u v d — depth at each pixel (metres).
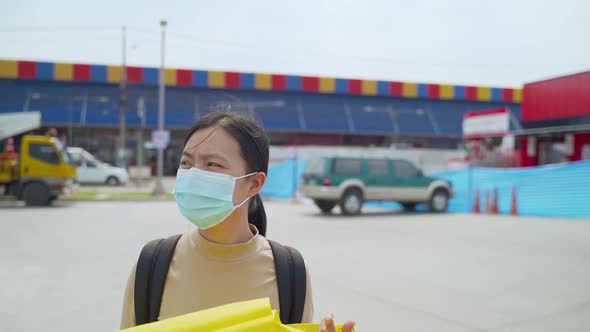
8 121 15.76
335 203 14.59
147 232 9.48
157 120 31.95
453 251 7.68
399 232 9.99
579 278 5.80
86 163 26.38
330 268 6.32
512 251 7.71
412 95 37.00
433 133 35.38
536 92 18.61
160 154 20.75
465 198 16.22
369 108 36.22
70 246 7.78
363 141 36.19
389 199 14.54
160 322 1.15
